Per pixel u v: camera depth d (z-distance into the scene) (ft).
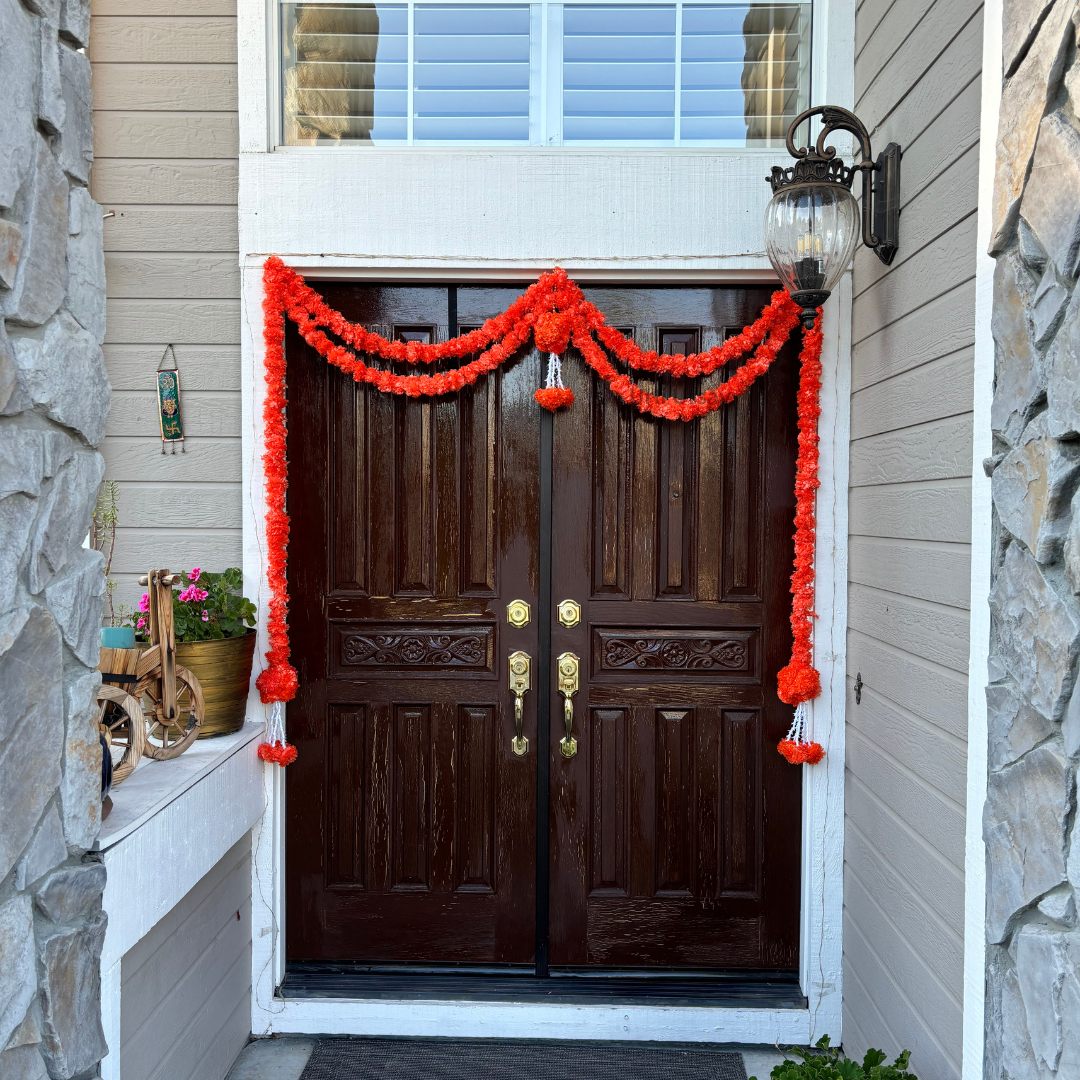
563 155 7.94
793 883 8.31
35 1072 4.13
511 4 8.11
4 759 3.88
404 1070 7.63
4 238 3.83
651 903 8.36
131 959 5.81
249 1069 7.61
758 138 8.12
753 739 8.34
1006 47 4.59
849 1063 5.90
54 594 4.25
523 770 8.39
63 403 4.28
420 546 8.38
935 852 5.93
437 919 8.41
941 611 5.86
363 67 8.15
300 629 8.35
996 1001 4.63
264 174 7.90
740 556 8.31
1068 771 3.90
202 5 7.92
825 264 6.54
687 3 8.09
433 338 8.30
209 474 8.15
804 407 7.89
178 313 8.09
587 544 8.30
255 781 7.84
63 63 4.29
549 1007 8.10
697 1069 7.68
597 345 8.09
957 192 5.62
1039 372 4.20
